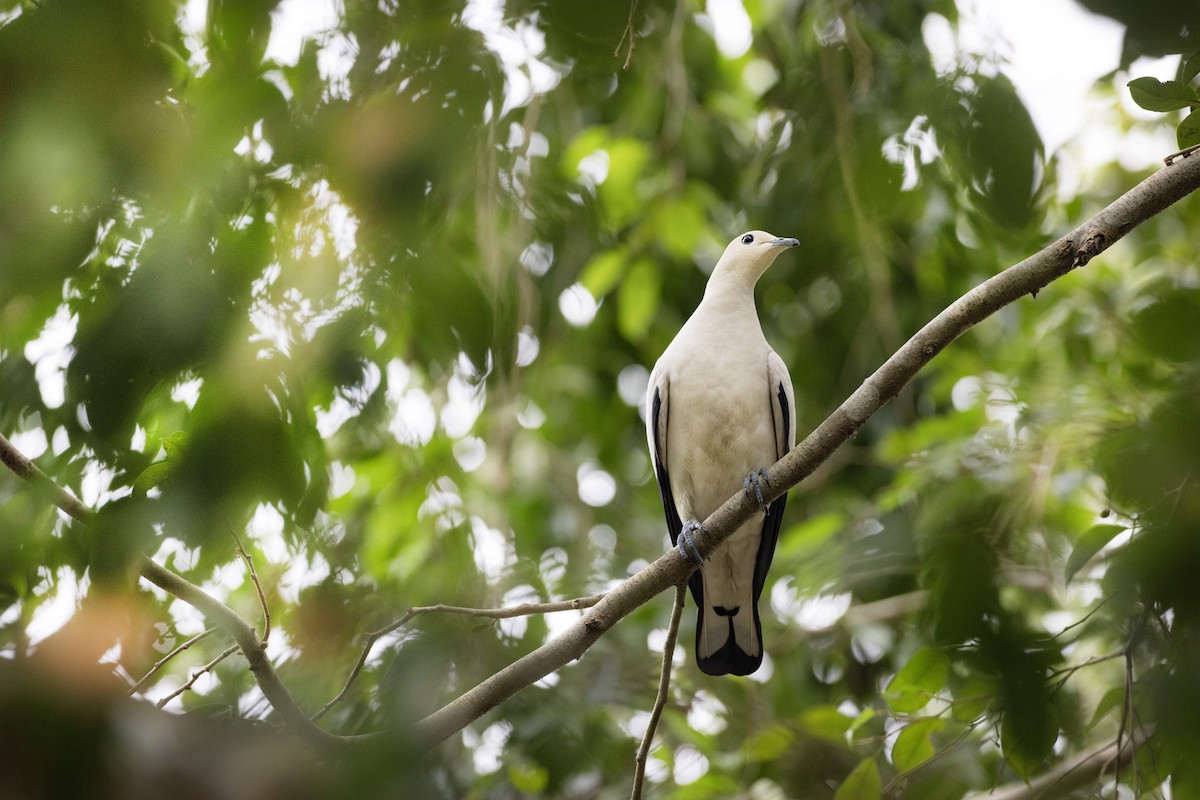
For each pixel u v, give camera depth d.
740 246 10.42
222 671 9.44
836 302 13.02
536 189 9.20
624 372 14.09
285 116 4.73
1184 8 4.07
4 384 6.32
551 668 7.41
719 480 10.00
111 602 4.18
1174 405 5.37
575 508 13.50
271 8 4.77
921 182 9.98
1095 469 7.19
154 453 5.25
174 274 4.51
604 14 5.28
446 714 7.05
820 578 9.94
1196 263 11.23
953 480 9.58
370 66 4.79
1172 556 4.95
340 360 5.00
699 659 10.36
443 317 5.65
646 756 7.73
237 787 3.51
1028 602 9.36
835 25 10.02
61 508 5.69
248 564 6.41
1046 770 7.93
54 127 4.29
